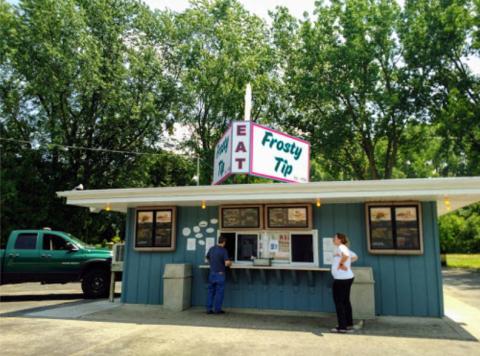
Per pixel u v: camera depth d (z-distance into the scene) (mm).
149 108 22547
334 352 5113
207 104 26734
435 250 7609
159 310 8266
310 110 27203
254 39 26875
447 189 6660
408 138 25422
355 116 24625
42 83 20078
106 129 23359
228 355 4969
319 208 8352
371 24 23922
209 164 26609
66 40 20297
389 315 7609
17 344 5504
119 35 23422
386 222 7773
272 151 9477
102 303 9328
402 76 23516
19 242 10844
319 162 28750
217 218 8875
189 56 25344
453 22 21688
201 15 25469
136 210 9297
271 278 8375
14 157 22016
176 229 9055
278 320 7234
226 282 8594
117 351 5152
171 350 5207
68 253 10922
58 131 21438
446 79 23234
